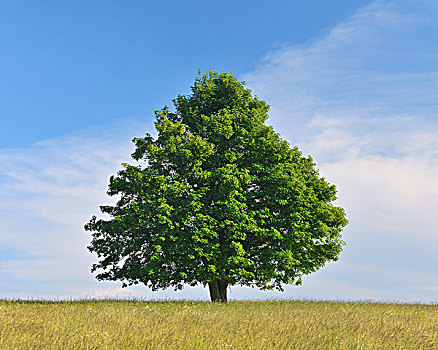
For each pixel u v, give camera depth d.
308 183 29.67
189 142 26.47
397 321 17.56
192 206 25.16
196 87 30.27
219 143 28.20
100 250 27.66
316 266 29.36
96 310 18.89
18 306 20.28
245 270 26.81
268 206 27.69
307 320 16.97
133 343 11.81
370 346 12.42
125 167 27.78
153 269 25.22
